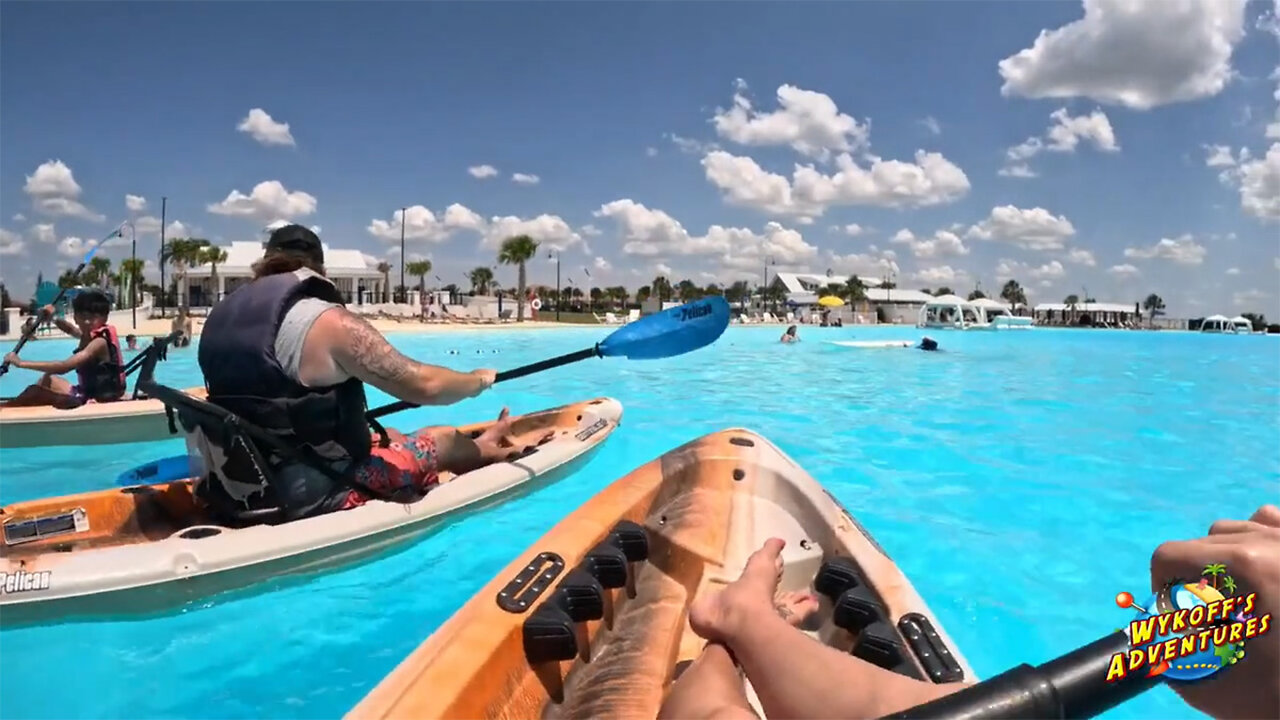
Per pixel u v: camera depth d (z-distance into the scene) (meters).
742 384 11.60
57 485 5.36
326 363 3.55
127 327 27.92
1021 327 44.06
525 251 44.66
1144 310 78.44
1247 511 4.94
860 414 8.62
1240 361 17.25
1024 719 0.86
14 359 6.38
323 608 3.39
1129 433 7.57
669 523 3.22
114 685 2.73
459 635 2.08
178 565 3.18
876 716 1.37
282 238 3.71
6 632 2.94
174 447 6.55
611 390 10.79
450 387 3.97
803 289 94.38
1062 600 3.58
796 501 3.35
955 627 3.31
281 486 3.60
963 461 6.25
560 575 2.49
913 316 61.06
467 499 4.19
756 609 1.71
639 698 2.34
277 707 2.62
